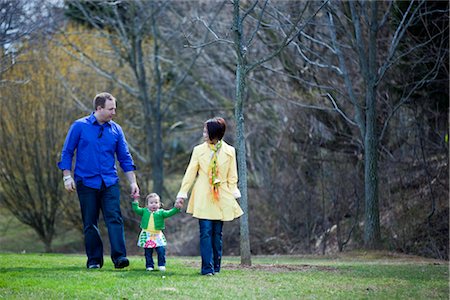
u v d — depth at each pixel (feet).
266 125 94.79
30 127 101.35
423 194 74.69
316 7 71.87
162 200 104.99
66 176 37.47
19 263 41.06
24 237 118.32
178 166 124.47
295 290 29.63
